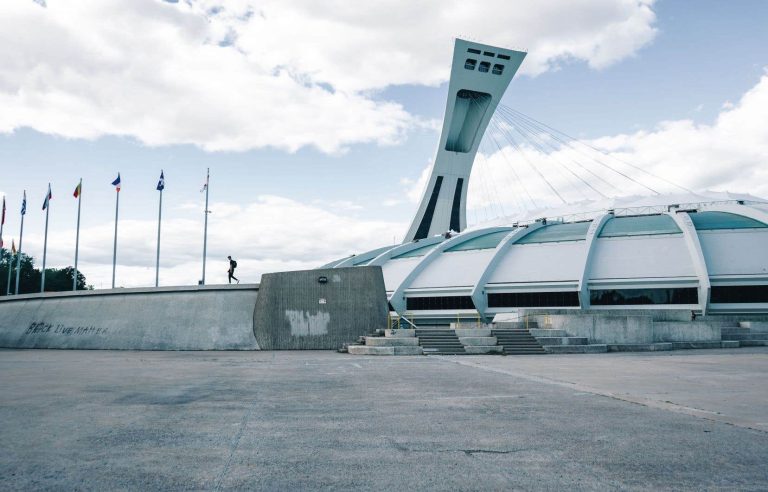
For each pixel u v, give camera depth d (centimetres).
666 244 4488
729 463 599
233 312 2986
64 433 746
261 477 546
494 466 588
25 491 498
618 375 1513
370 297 2898
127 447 668
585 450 658
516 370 1672
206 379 1428
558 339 2617
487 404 1005
